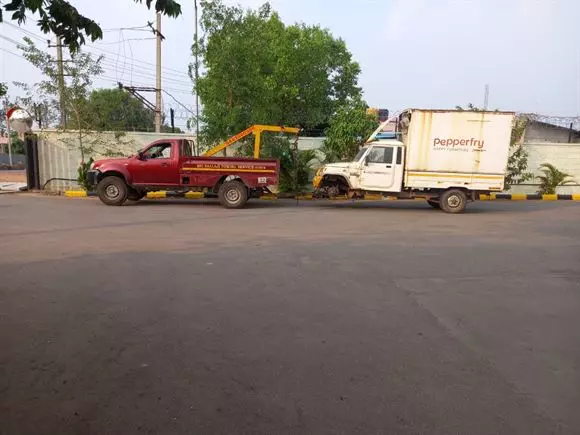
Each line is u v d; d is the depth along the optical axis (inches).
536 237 411.8
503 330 192.5
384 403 136.2
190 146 655.1
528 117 852.0
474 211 619.5
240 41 682.8
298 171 780.0
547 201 764.0
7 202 627.2
